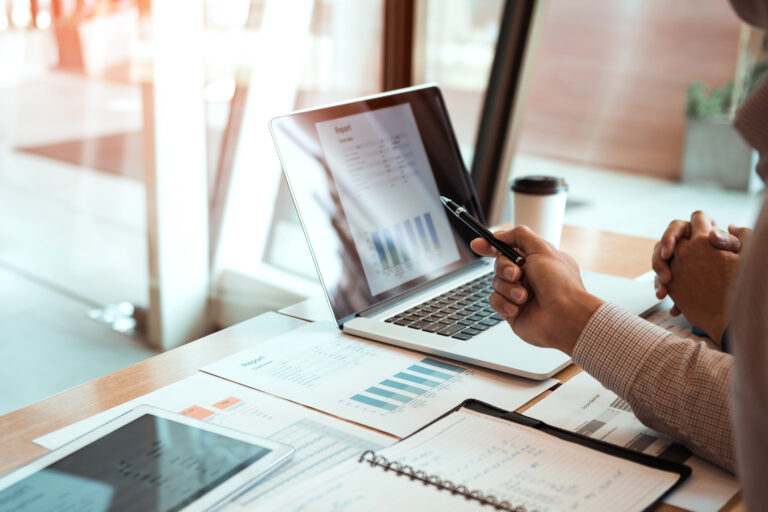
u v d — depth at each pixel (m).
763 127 0.46
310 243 1.00
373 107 1.16
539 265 0.79
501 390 0.84
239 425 0.75
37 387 1.89
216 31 2.03
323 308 1.12
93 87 1.84
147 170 2.00
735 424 0.48
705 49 3.83
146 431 0.72
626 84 4.20
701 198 3.96
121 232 2.00
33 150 1.78
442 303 1.08
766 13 0.42
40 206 1.82
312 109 1.07
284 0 2.13
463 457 0.68
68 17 1.76
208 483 0.63
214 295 2.24
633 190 4.10
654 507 0.62
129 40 1.88
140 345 2.08
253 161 2.22
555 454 0.68
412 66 2.46
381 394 0.82
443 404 0.80
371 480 0.64
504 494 0.62
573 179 4.28
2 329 1.82
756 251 0.45
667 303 1.11
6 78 1.68
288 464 0.68
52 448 0.71
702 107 3.88
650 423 0.73
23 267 1.83
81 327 1.96
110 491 0.62
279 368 0.89
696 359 0.71
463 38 2.54
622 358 0.73
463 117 2.64
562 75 4.37
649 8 4.03
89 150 1.88
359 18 2.33
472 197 1.27
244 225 2.26
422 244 1.16
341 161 1.08
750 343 0.45
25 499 0.61
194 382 0.86
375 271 1.07
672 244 1.01
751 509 0.47
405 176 1.17
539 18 2.50
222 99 2.10
